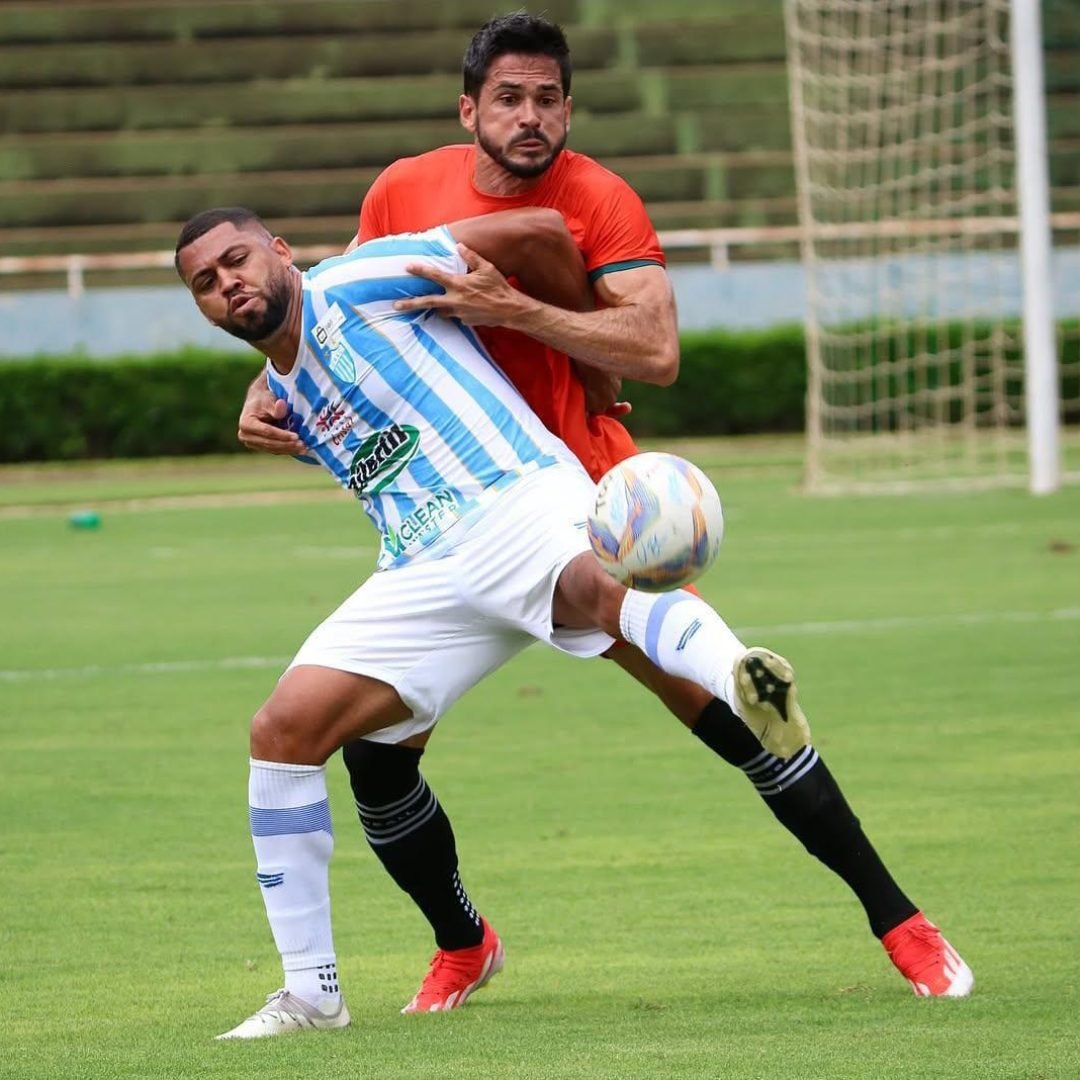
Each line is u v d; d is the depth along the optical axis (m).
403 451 15.83
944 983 15.70
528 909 19.75
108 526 65.50
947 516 60.75
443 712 16.11
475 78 16.55
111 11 112.50
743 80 111.00
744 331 94.88
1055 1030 14.18
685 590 15.47
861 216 100.00
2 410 90.19
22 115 109.62
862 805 24.12
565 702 32.78
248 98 110.50
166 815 24.67
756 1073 12.97
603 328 16.20
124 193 106.12
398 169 17.91
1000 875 20.36
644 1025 14.95
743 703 13.50
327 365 15.87
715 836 22.97
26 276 103.44
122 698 33.66
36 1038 15.02
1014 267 92.88
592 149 109.56
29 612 45.16
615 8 114.75
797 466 81.19
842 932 18.48
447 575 15.64
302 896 15.53
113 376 91.00
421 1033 14.95
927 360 85.75
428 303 15.75
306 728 15.55
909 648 36.66
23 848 22.89
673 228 106.44
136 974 17.45
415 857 16.47
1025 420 92.94
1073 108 109.19
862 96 105.44
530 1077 13.07
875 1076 12.79
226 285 15.63
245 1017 15.82
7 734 30.42
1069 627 38.59
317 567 53.00
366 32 113.75
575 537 15.27
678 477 14.34
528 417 16.02
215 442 92.12
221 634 41.12
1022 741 28.02
